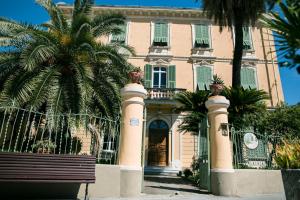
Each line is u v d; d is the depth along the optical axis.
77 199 5.63
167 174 16.22
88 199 5.43
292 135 10.50
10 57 9.50
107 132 7.05
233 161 8.02
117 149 6.76
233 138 7.97
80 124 7.79
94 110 10.04
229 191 7.04
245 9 12.08
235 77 12.27
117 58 10.25
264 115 11.02
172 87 18.97
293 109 11.37
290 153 3.93
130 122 6.68
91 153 6.95
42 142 6.73
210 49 20.27
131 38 20.36
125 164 6.41
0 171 4.47
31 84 8.80
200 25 20.97
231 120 10.39
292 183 3.54
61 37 10.11
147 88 17.67
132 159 6.46
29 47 8.79
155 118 17.77
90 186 6.04
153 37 20.44
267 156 8.30
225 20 13.27
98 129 7.13
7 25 9.45
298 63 2.06
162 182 10.33
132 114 6.73
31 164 4.72
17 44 9.66
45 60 9.66
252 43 20.58
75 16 10.74
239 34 12.58
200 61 19.95
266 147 8.40
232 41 20.58
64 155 5.00
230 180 7.13
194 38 20.58
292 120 10.79
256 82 19.58
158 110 17.81
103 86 10.25
